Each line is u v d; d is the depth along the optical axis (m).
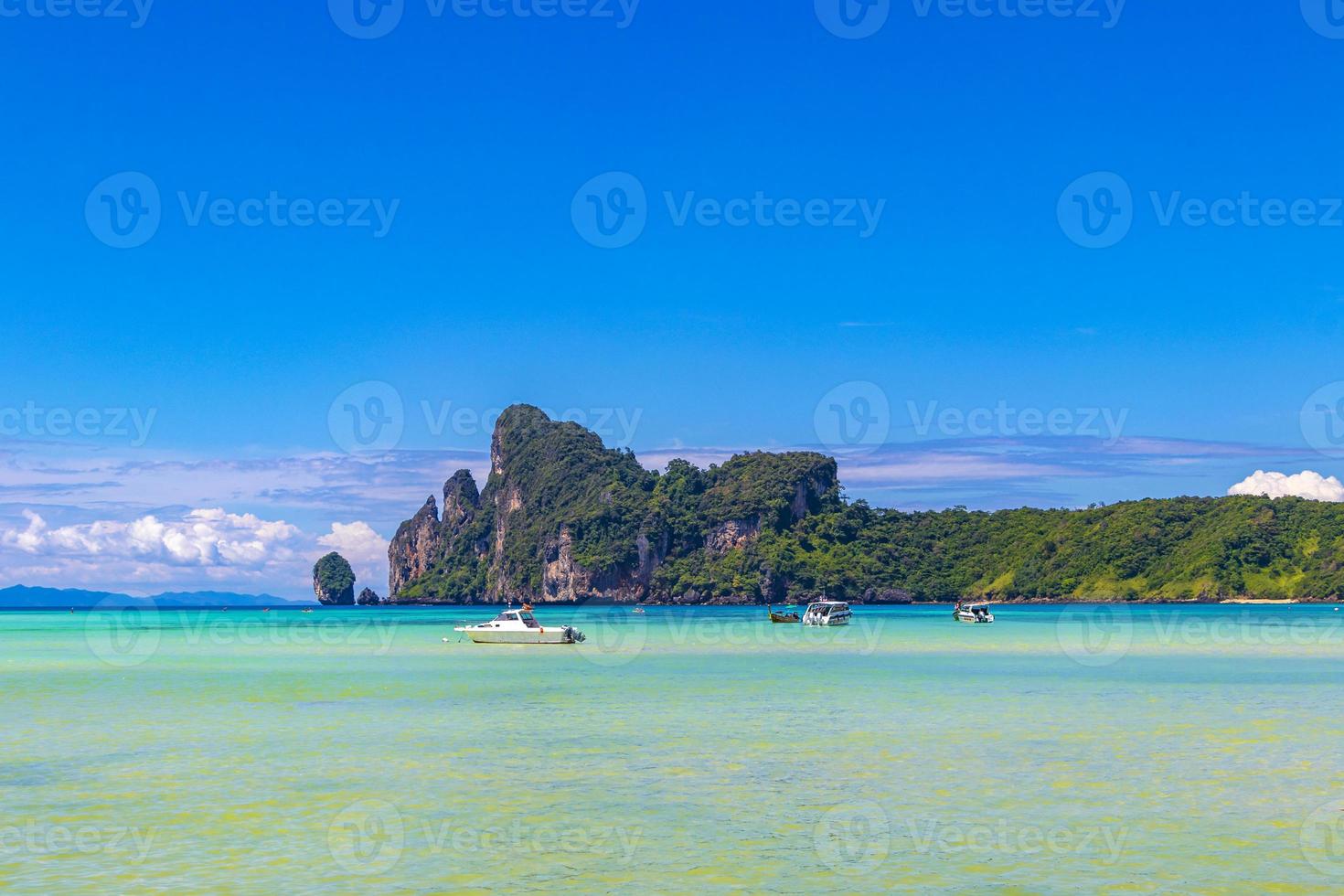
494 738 33.84
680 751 31.41
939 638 97.75
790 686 50.38
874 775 27.62
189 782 27.06
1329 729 35.12
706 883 19.11
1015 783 26.67
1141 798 24.94
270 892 18.56
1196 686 50.00
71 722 37.72
